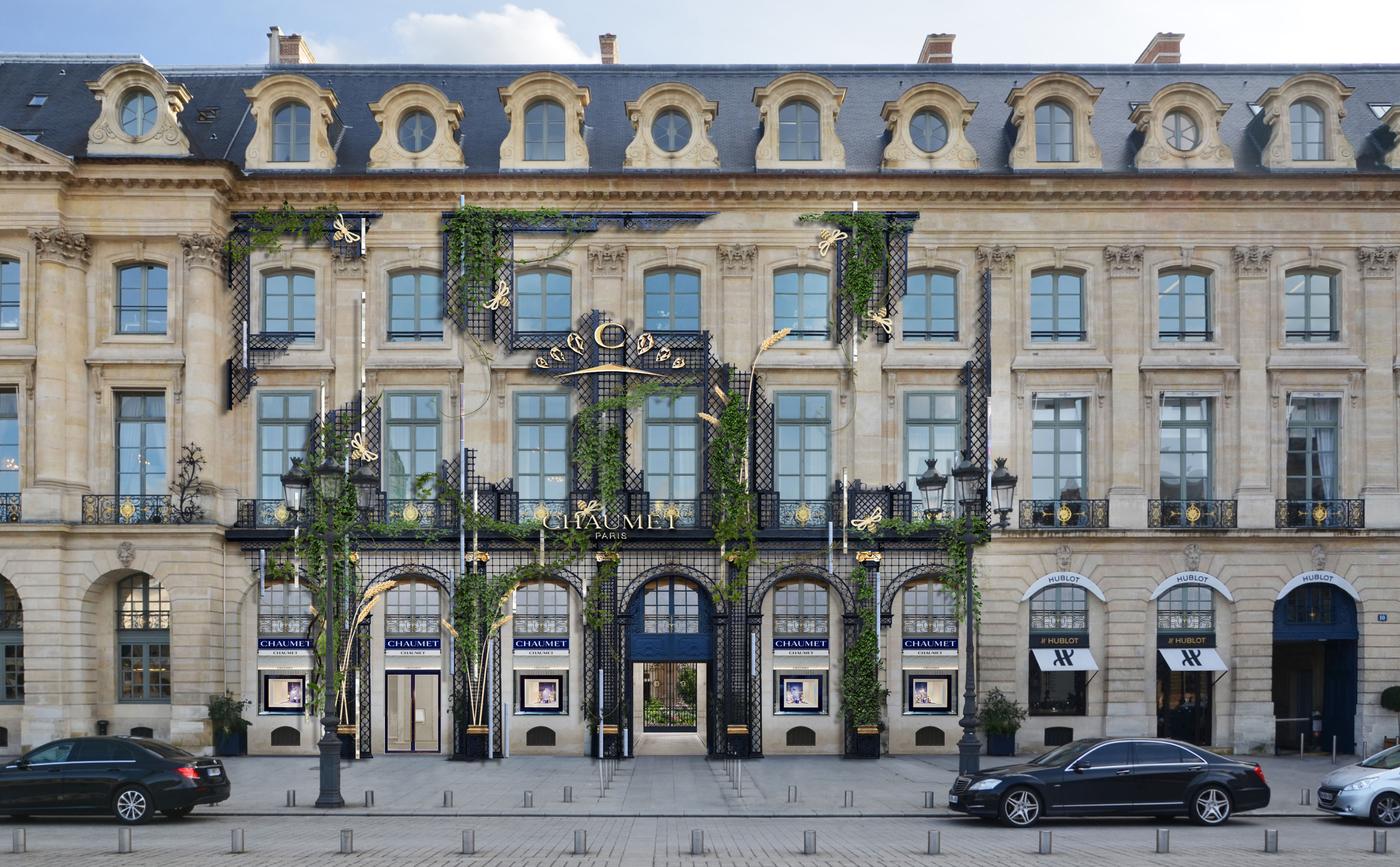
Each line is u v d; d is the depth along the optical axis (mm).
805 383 39344
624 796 29078
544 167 39531
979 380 39031
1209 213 39375
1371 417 39062
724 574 38375
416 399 39344
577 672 38469
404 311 39781
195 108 42656
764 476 38906
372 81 43562
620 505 38531
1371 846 21609
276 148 39938
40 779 24422
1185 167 39594
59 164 37625
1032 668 38812
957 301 39688
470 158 40469
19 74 43625
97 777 24438
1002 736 37812
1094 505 38812
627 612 38281
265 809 26766
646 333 39031
